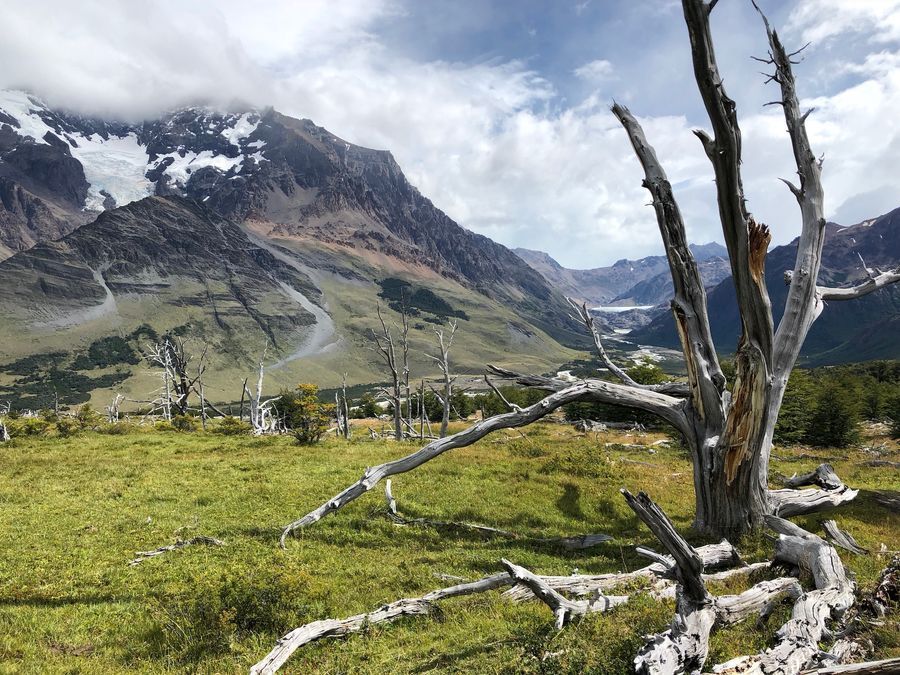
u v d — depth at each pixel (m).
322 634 8.90
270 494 19.89
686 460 30.92
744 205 13.66
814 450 41.31
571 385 17.66
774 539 13.72
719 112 12.98
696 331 16.05
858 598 8.13
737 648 6.84
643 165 16.11
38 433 43.94
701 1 12.67
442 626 9.44
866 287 18.28
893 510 17.64
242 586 9.99
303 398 61.50
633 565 12.80
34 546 14.38
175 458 28.86
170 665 8.41
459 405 86.00
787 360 16.09
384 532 15.76
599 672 6.11
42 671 8.11
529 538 15.20
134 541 14.86
